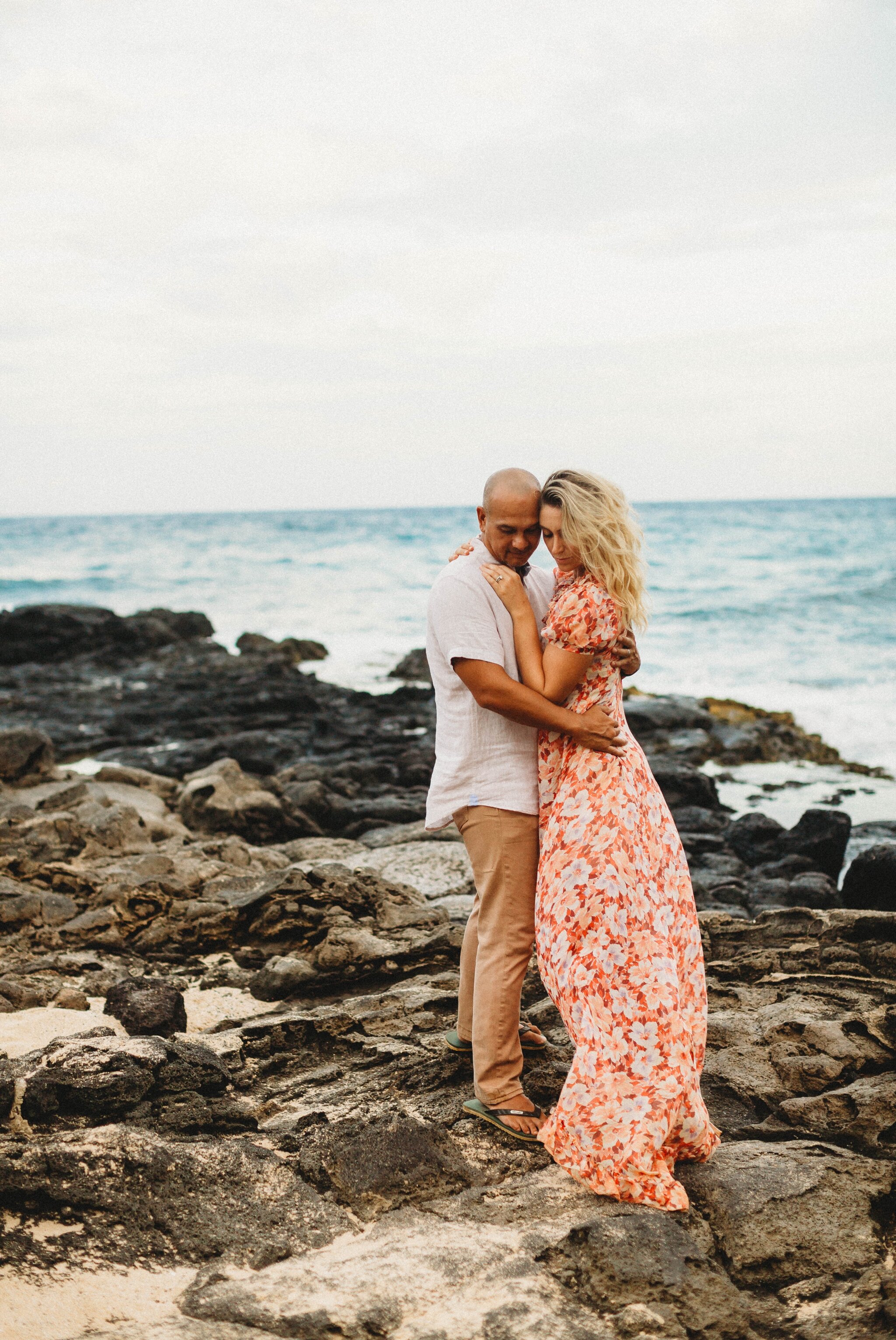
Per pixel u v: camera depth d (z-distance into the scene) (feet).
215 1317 8.55
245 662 71.56
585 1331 8.38
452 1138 11.46
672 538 177.06
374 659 77.00
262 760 37.83
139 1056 12.38
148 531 274.57
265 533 246.06
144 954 18.29
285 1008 15.87
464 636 11.12
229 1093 12.77
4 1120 11.35
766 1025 14.03
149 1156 10.55
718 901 23.98
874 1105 11.78
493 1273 9.09
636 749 11.74
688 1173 10.59
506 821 11.53
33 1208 9.90
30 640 77.46
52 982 16.67
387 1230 9.90
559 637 10.98
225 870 22.18
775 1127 11.82
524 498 11.28
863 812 34.45
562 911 10.98
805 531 187.21
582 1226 9.49
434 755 40.34
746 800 36.37
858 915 16.99
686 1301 8.67
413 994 15.40
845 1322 8.71
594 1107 10.42
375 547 189.98
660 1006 10.59
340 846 26.30
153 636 80.74
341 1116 11.97
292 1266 9.34
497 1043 11.55
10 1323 8.40
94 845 23.32
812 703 51.75
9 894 19.58
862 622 78.43
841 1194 10.22
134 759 41.78
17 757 32.27
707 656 67.15
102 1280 9.10
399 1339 8.27
